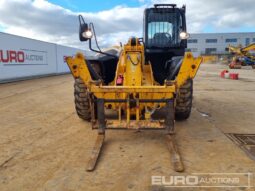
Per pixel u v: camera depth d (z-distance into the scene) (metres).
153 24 4.97
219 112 5.05
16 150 3.04
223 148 3.06
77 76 3.45
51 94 7.73
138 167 2.56
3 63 11.27
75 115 4.82
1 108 5.56
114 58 4.45
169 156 2.83
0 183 2.28
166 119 3.22
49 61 16.27
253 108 5.46
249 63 28.27
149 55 5.09
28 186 2.22
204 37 64.81
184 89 3.91
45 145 3.20
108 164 2.64
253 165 2.59
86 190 2.14
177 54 5.03
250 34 63.41
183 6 4.94
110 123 3.29
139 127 3.15
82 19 3.67
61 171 2.49
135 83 3.47
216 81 12.23
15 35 12.15
